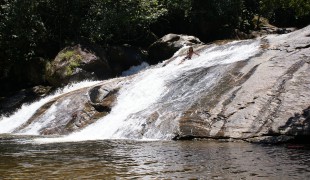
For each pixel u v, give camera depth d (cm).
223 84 1783
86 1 3619
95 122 1972
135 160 1064
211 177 846
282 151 1177
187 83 1973
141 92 2102
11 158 1138
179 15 4247
